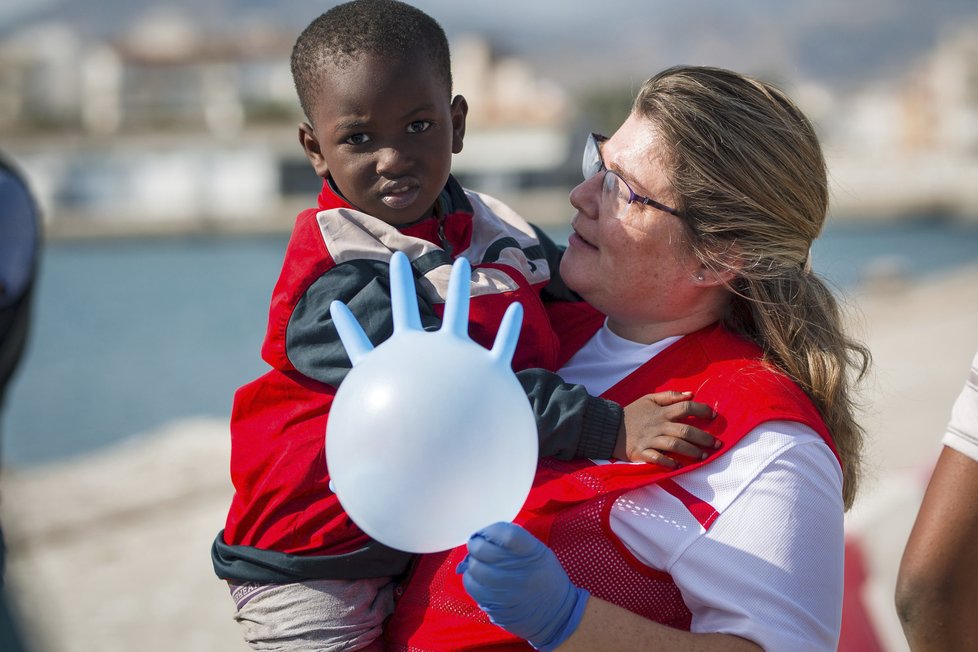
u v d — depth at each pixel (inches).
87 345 1232.2
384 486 64.7
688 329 90.3
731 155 84.2
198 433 426.0
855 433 91.4
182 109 3558.1
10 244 135.4
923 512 83.0
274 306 86.4
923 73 4530.0
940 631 82.6
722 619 76.8
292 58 92.0
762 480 78.2
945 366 532.7
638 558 80.2
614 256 88.0
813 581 77.0
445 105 89.5
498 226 97.0
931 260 1871.3
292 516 83.6
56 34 4367.6
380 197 87.8
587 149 93.3
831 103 4675.2
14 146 2544.3
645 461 80.4
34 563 281.6
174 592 261.9
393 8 89.1
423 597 85.4
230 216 2404.0
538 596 70.7
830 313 90.8
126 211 2501.2
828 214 99.3
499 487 66.2
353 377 68.2
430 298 85.6
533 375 82.8
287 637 82.6
